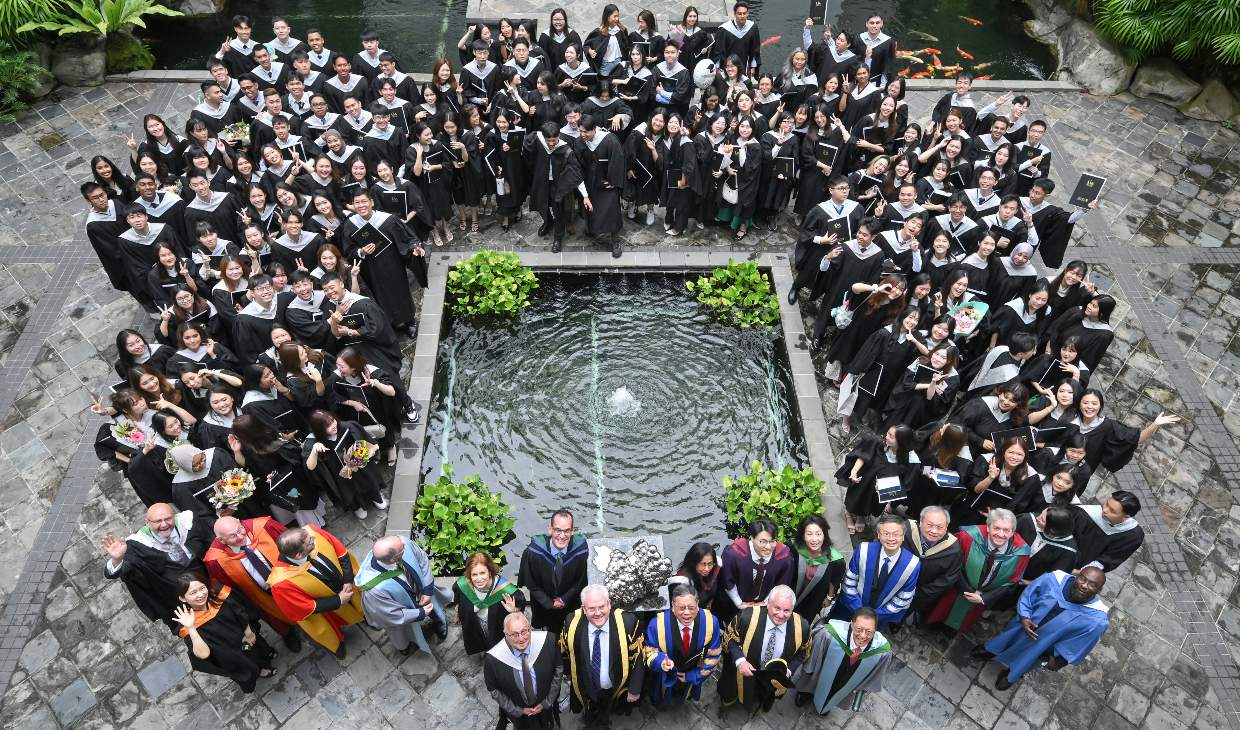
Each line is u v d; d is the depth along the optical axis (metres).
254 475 7.41
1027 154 10.75
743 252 11.20
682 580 6.52
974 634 7.61
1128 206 12.10
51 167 12.08
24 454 8.83
